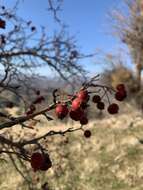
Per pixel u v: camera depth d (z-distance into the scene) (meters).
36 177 10.40
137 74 21.94
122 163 11.59
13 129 9.72
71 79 8.06
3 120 4.52
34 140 3.29
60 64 8.43
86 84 2.92
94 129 13.79
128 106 21.86
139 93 21.59
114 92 3.14
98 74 2.92
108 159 11.87
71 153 12.05
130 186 10.65
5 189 10.25
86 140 12.86
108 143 12.74
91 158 11.92
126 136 13.10
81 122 3.08
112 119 15.33
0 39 6.99
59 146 12.01
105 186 10.77
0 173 10.79
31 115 3.23
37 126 13.20
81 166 11.55
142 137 12.87
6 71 3.79
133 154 11.96
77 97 2.74
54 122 13.87
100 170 11.41
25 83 7.02
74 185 10.71
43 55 8.30
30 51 8.14
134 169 11.24
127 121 14.68
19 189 10.21
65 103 2.82
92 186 10.78
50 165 2.82
